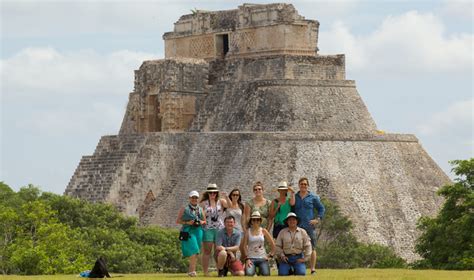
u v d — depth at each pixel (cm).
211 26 18138
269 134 16488
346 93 17462
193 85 17762
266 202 8369
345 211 15950
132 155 17025
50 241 12150
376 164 16662
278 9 17450
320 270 8925
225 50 18188
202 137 16938
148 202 16900
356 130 17212
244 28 17712
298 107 17038
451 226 12325
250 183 16200
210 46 18162
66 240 12462
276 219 8238
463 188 12769
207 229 8250
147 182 16888
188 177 16788
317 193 16088
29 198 14800
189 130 17662
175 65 17650
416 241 14538
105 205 14900
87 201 15862
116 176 16912
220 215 8262
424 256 12788
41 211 12794
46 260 11375
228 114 17412
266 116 17050
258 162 16325
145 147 16988
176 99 17575
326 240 15350
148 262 13625
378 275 7962
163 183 16950
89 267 11506
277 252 8150
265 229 8262
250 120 17150
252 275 8119
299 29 17512
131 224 14838
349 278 7694
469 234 12150
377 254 14625
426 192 16738
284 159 16312
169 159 16988
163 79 17675
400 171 16775
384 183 16525
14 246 11788
